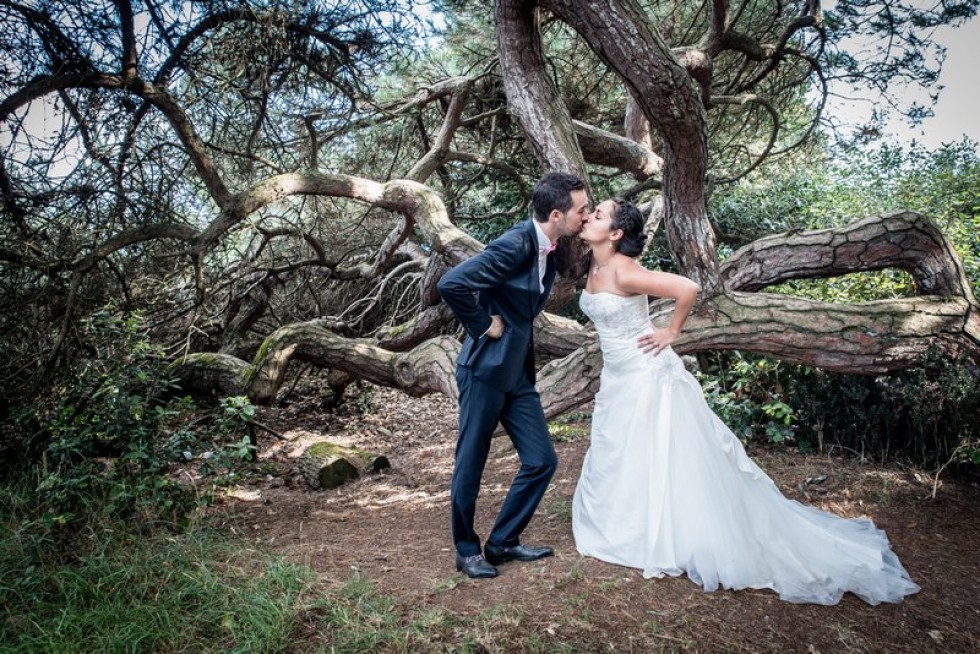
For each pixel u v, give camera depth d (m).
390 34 6.83
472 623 2.84
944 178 7.39
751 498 3.29
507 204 11.19
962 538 3.94
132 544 3.67
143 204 6.19
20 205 5.41
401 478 5.66
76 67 5.29
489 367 3.17
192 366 7.54
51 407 4.89
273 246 9.78
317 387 9.66
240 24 6.11
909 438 5.02
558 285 6.33
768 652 2.73
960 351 4.83
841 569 3.25
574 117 10.17
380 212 10.41
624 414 3.44
